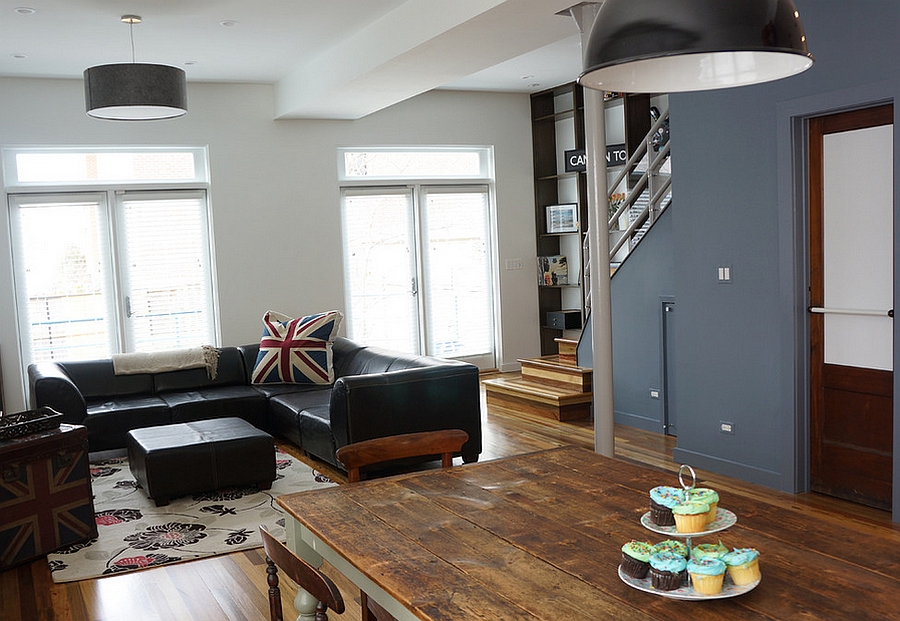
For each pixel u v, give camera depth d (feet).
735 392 15.97
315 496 8.43
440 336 30.22
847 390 14.28
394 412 17.16
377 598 6.47
